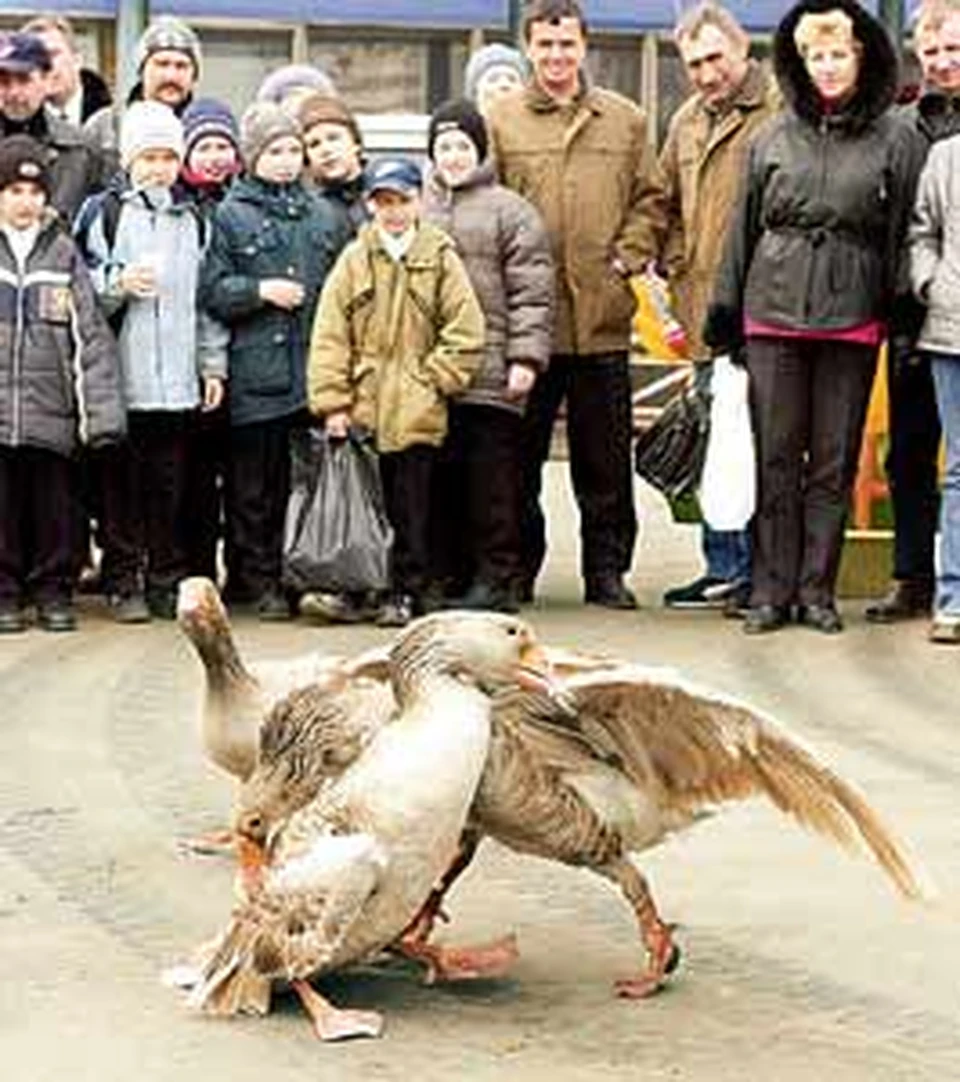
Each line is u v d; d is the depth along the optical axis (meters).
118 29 23.55
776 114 13.18
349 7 24.83
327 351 13.16
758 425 13.09
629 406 13.95
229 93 24.47
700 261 13.73
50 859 8.83
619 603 14.03
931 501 13.62
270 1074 6.69
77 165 13.55
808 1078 6.68
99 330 12.99
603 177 13.59
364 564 13.23
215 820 9.34
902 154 12.77
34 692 11.64
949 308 12.65
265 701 8.38
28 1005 7.24
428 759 6.82
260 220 13.23
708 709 7.06
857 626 13.48
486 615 7.08
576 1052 6.87
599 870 7.35
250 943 7.11
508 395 13.35
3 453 13.04
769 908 8.23
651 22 24.83
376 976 7.51
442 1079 6.66
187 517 13.68
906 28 21.22
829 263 12.82
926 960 7.71
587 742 7.18
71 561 13.23
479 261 13.32
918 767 10.29
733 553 14.21
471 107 13.42
